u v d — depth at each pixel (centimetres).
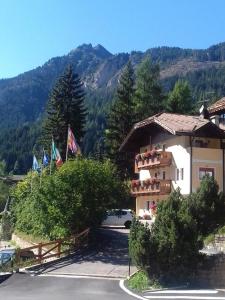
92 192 3775
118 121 6569
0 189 9869
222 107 4225
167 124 4134
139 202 4884
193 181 3962
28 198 5162
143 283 2556
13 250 3466
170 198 2667
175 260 2516
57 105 6856
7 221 5888
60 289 2436
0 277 2736
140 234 2530
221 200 2878
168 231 2533
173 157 4259
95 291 2392
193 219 2570
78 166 3831
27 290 2403
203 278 2539
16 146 16975
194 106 7488
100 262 3180
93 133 14612
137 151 5050
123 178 6316
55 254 3347
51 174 4309
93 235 4100
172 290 2425
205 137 4088
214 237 2808
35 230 4534
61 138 6688
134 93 7125
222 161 4081
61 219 3759
